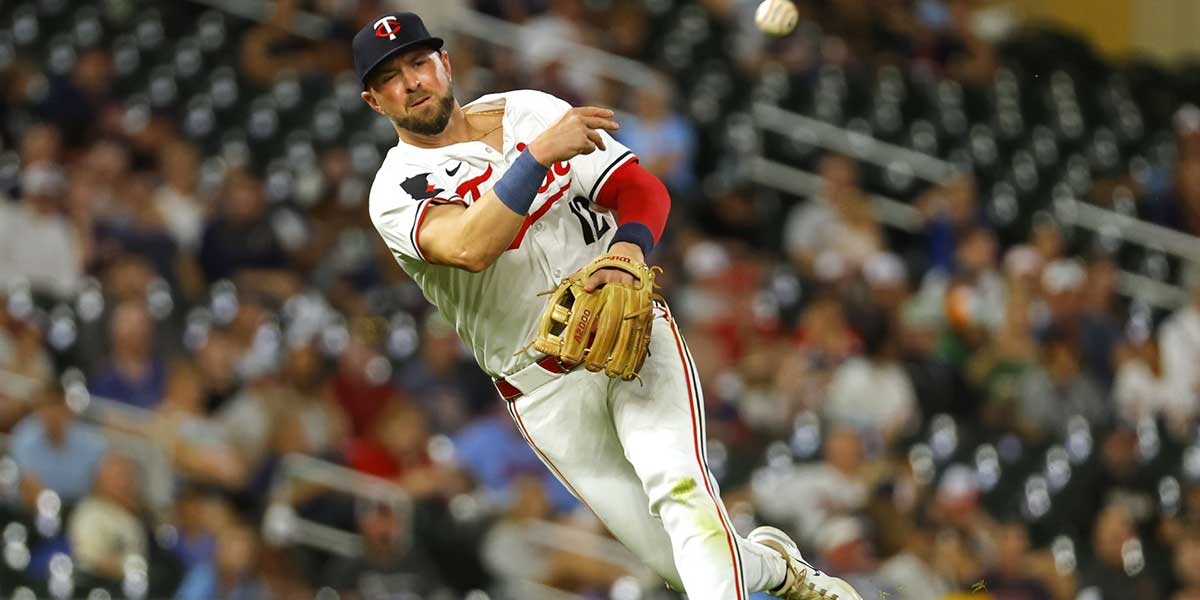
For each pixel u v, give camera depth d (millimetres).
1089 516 35531
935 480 35750
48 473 29703
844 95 50781
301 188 40906
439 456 33219
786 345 38656
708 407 36000
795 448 34250
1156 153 55938
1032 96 55562
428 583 30094
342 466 32469
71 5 47219
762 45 51156
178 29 47094
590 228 14852
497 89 44750
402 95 14188
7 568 28625
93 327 33844
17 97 43188
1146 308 45031
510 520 30984
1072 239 49562
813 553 31500
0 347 32188
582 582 30688
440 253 13844
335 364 34812
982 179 50938
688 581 13859
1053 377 40188
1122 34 66812
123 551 29047
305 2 47250
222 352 33156
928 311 40688
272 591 29703
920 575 31344
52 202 36656
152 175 40688
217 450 31109
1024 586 33000
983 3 64062
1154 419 38969
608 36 48156
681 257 40906
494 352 15016
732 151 45875
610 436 14969
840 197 44188
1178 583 34000
